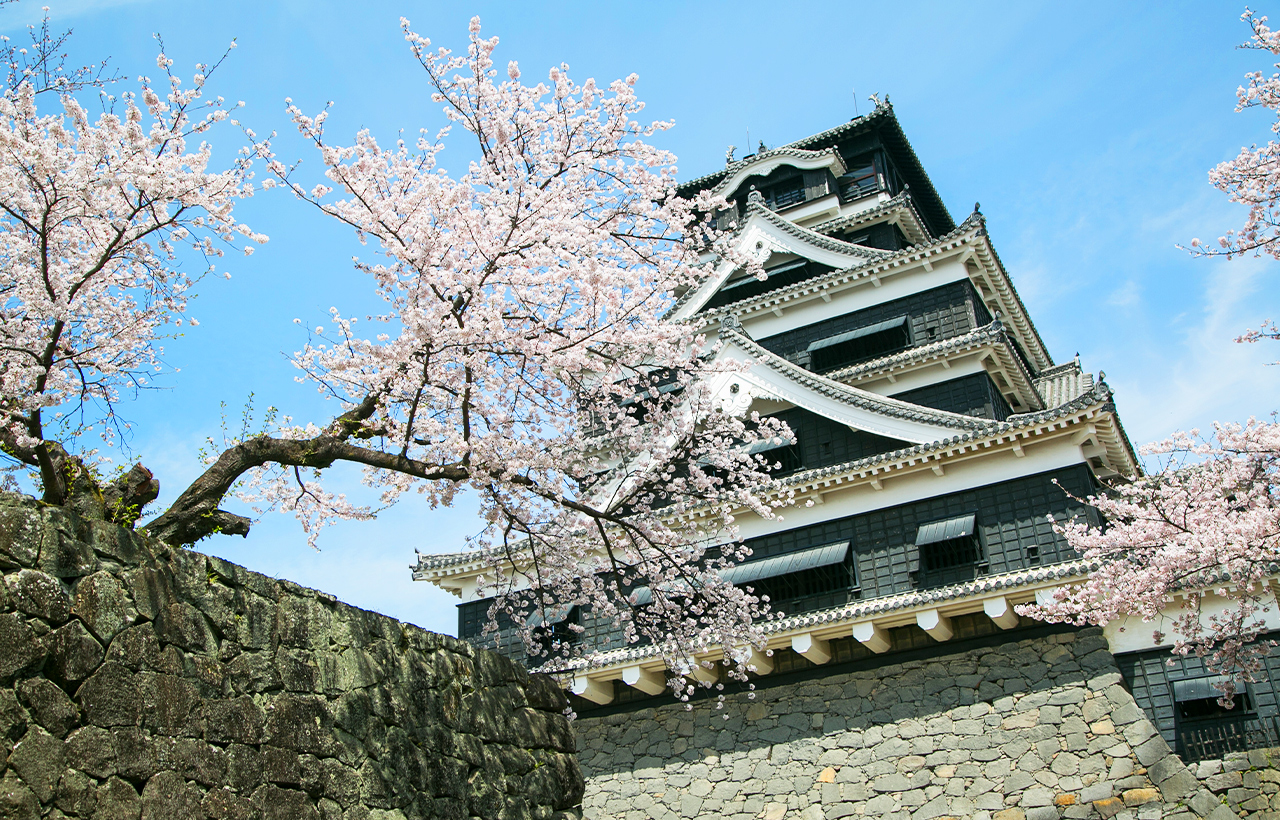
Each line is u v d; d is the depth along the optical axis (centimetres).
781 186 3500
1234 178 1352
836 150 3353
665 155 1199
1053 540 1911
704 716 2009
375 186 1134
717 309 2916
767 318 2889
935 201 3834
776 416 2384
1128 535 1645
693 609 1359
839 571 2047
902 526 2059
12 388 912
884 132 3522
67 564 620
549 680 1082
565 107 1173
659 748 2009
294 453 966
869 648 1908
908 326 2662
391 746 816
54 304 875
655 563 1323
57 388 1016
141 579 662
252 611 737
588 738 2089
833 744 1858
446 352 1048
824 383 2316
